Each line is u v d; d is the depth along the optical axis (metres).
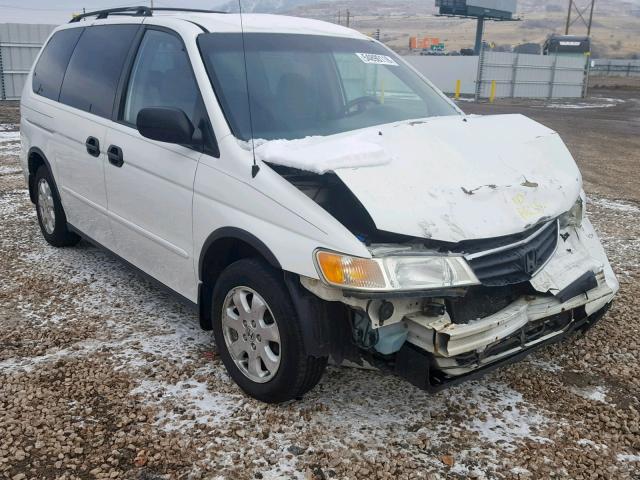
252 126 3.68
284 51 4.23
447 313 3.04
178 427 3.25
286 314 3.16
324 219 3.01
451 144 3.58
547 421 3.41
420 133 3.63
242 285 3.39
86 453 3.04
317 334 3.09
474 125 3.96
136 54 4.49
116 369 3.81
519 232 3.19
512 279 3.13
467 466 3.02
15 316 4.56
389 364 3.16
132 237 4.43
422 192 3.13
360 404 3.49
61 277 5.34
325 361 3.26
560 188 3.59
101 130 4.62
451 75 37.03
